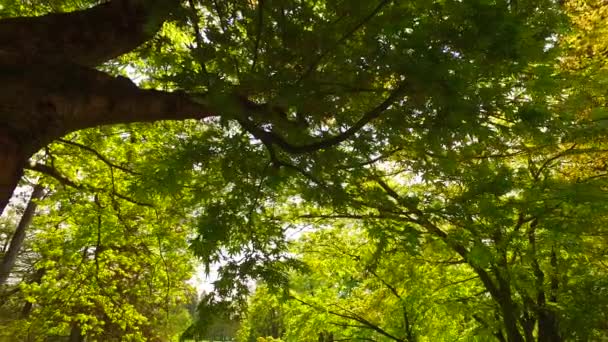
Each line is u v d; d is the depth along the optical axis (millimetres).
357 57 3172
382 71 3205
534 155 5477
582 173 6887
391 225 4941
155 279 10438
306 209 7590
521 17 3379
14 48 3064
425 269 9023
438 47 2924
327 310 10125
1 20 3227
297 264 4164
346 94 3498
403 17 3104
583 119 4734
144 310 15242
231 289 3682
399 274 8789
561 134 4215
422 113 3479
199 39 3428
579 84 5086
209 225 3527
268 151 4156
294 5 3316
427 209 4199
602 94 5215
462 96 3092
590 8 6516
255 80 3213
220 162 3828
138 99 3189
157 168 4133
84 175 8383
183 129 7102
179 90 3412
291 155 4012
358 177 4406
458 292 9664
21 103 2748
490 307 8914
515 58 3109
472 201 4164
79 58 3420
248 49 3654
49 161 7965
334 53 3264
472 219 4488
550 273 7828
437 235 5172
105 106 3057
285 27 3281
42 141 2848
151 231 8602
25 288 11320
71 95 2912
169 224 8047
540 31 3656
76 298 10578
